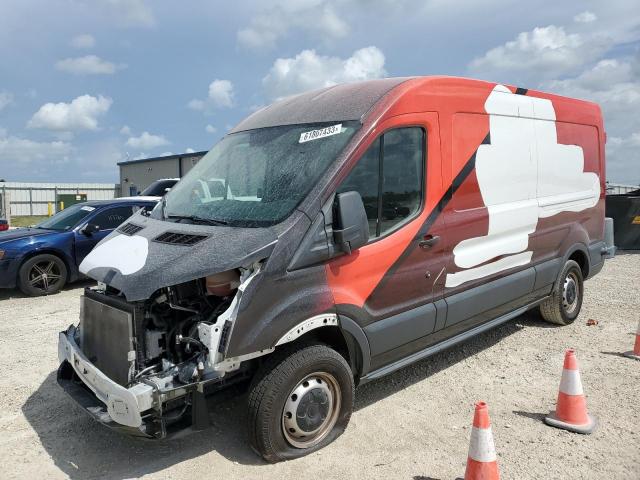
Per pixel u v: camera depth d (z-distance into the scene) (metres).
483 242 5.09
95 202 10.43
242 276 3.45
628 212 13.50
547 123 6.02
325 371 3.80
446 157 4.63
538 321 6.99
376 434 4.11
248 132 4.83
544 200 5.94
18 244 8.96
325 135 4.12
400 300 4.30
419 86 4.42
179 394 3.31
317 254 3.66
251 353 3.41
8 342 6.52
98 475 3.65
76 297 9.06
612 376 5.12
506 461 3.70
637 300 8.11
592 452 3.80
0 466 3.77
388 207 4.18
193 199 4.46
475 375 5.24
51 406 4.71
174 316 3.65
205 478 3.56
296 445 3.76
